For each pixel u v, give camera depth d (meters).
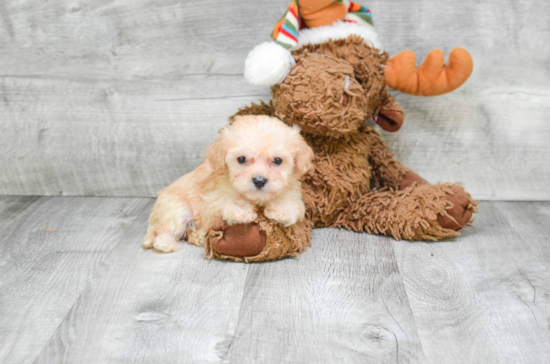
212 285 1.31
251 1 1.81
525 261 1.46
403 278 1.35
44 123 1.98
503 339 1.08
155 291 1.28
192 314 1.17
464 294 1.27
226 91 1.91
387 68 1.60
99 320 1.15
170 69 1.89
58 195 2.04
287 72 1.45
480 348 1.05
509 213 1.85
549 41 1.82
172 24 1.85
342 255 1.49
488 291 1.29
